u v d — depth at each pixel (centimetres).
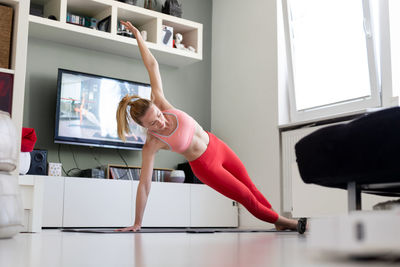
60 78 500
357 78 476
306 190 383
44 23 476
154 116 298
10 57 294
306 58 524
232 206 573
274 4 564
